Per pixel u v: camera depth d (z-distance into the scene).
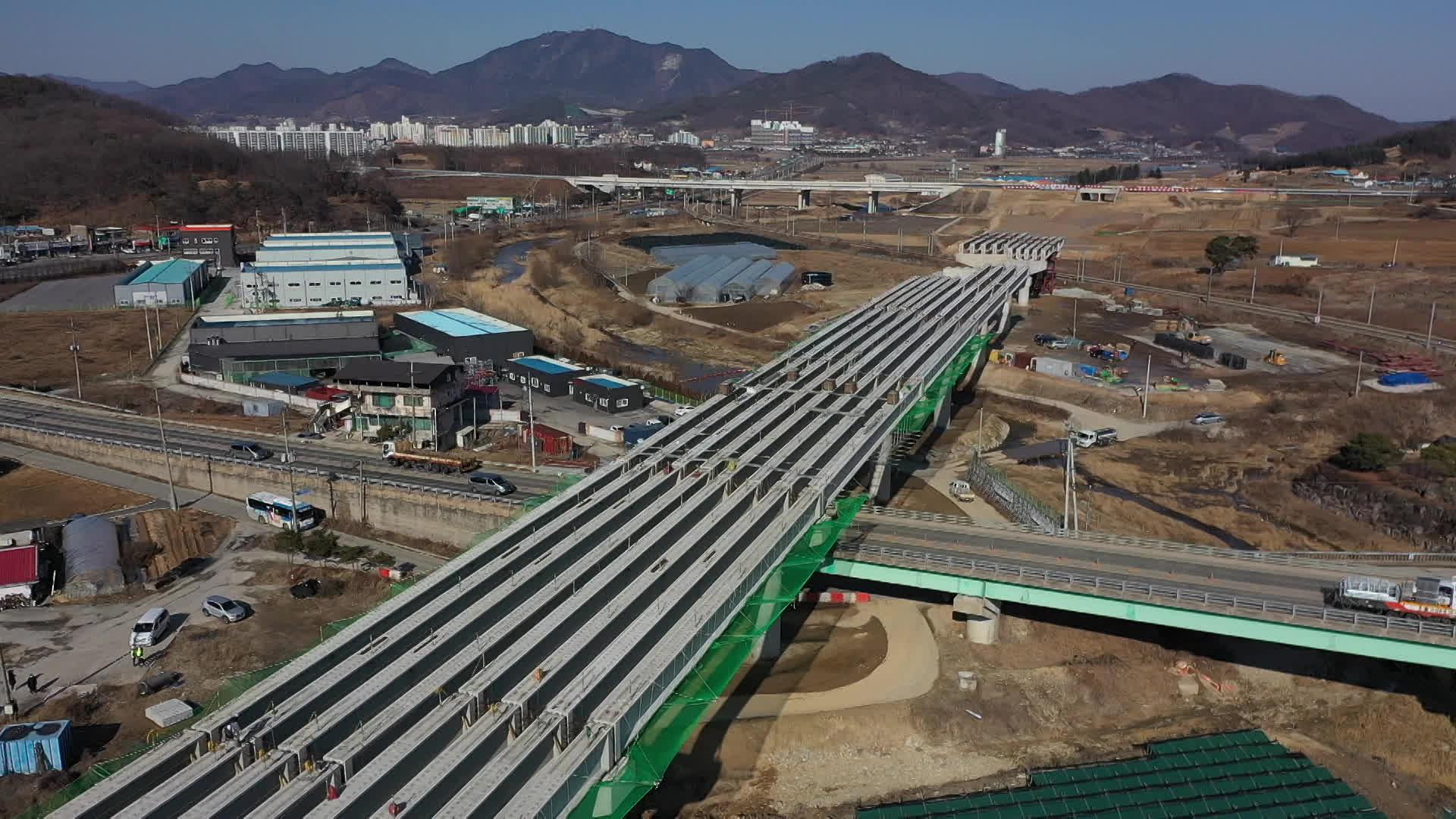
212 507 92.44
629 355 153.62
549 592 50.56
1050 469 104.38
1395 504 92.94
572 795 38.16
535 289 194.62
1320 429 114.31
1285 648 73.44
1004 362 141.75
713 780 58.12
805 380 93.69
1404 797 59.69
